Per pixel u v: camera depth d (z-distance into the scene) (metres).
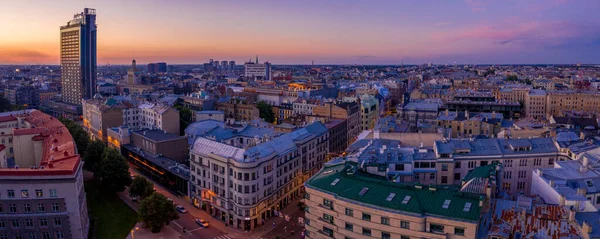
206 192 160.75
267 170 153.25
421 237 95.56
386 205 99.88
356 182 110.94
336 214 107.69
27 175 120.50
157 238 139.62
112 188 175.62
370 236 102.12
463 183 115.94
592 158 135.38
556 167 132.75
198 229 147.62
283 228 149.38
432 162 142.12
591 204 107.88
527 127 193.50
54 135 174.88
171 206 145.12
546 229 93.62
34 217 121.75
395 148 148.75
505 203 105.44
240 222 148.62
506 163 146.88
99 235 141.38
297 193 179.00
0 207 120.94
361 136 187.75
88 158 195.88
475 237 91.88
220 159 151.75
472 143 151.12
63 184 122.25
